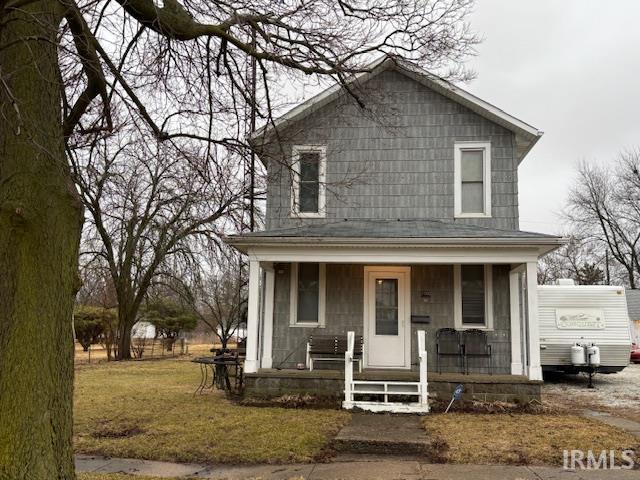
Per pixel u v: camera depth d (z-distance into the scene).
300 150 13.34
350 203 13.27
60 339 4.63
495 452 7.39
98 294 31.75
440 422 9.16
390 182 13.26
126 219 22.92
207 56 7.88
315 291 12.97
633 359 25.48
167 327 31.17
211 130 8.13
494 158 13.03
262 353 12.79
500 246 10.90
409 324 12.59
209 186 8.42
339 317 12.77
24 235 4.50
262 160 9.28
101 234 22.97
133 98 6.88
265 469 6.80
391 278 12.82
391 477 6.39
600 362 15.95
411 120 13.38
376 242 11.12
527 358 11.81
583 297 16.25
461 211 13.00
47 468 4.37
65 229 4.77
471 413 10.02
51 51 5.07
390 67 13.27
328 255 11.49
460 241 10.94
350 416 9.64
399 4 7.45
